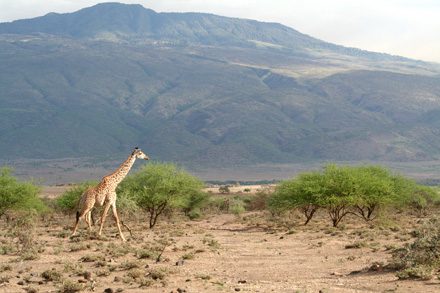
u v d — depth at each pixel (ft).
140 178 201.46
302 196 197.06
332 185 189.88
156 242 122.83
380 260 90.53
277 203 219.00
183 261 90.33
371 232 147.54
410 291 62.59
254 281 74.33
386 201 199.93
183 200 204.74
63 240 123.95
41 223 205.67
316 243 128.06
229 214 312.09
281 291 64.34
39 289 66.23
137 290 65.16
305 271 84.07
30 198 198.08
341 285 68.90
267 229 186.09
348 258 95.30
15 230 138.62
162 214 257.14
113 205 121.29
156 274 72.84
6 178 198.29
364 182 193.16
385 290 63.98
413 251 77.46
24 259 92.17
